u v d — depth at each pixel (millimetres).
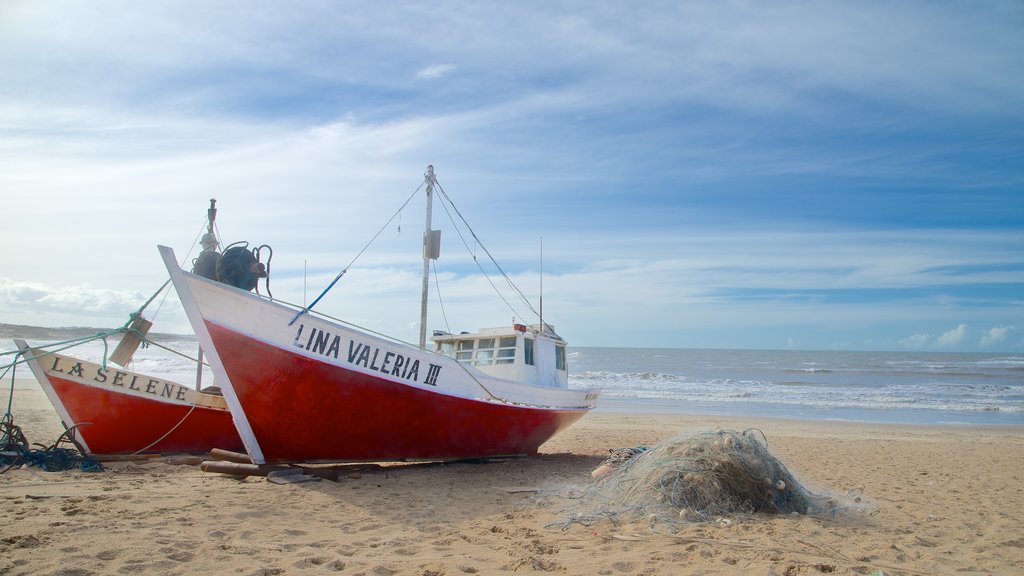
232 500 6961
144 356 50062
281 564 4789
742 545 5535
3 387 24484
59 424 13688
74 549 4824
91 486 7480
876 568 5086
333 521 6320
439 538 5824
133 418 9828
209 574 4484
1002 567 5395
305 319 8258
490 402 9828
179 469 9039
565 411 11633
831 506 7441
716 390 35156
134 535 5312
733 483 6898
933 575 5051
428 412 9219
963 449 15508
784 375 50500
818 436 18125
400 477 9109
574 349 138875
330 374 8352
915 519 7344
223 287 7895
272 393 8273
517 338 11812
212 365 7984
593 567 4945
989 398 31734
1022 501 8812
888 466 12312
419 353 9078
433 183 11625
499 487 8602
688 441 7359
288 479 8062
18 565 4406
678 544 5586
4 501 6441
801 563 5051
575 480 9320
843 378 46875
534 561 5031
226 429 10656
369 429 8922
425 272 11430
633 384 39000
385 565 4871
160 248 7609
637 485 7027
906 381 43500
